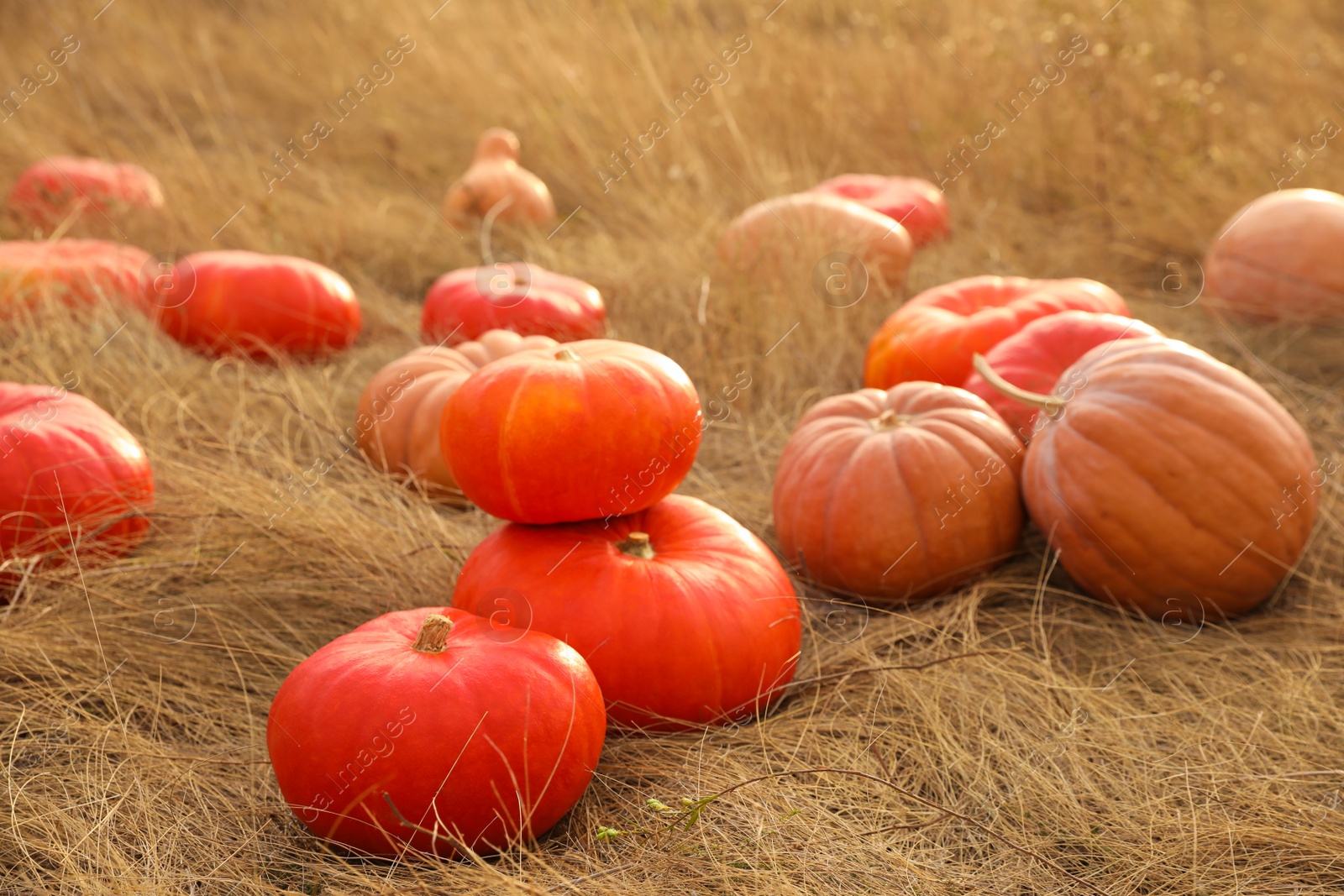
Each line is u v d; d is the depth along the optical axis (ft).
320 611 9.69
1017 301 12.72
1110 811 7.32
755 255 15.80
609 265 17.29
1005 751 7.89
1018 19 24.13
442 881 6.60
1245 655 9.16
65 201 18.99
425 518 10.64
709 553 8.60
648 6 27.50
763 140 21.59
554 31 26.50
